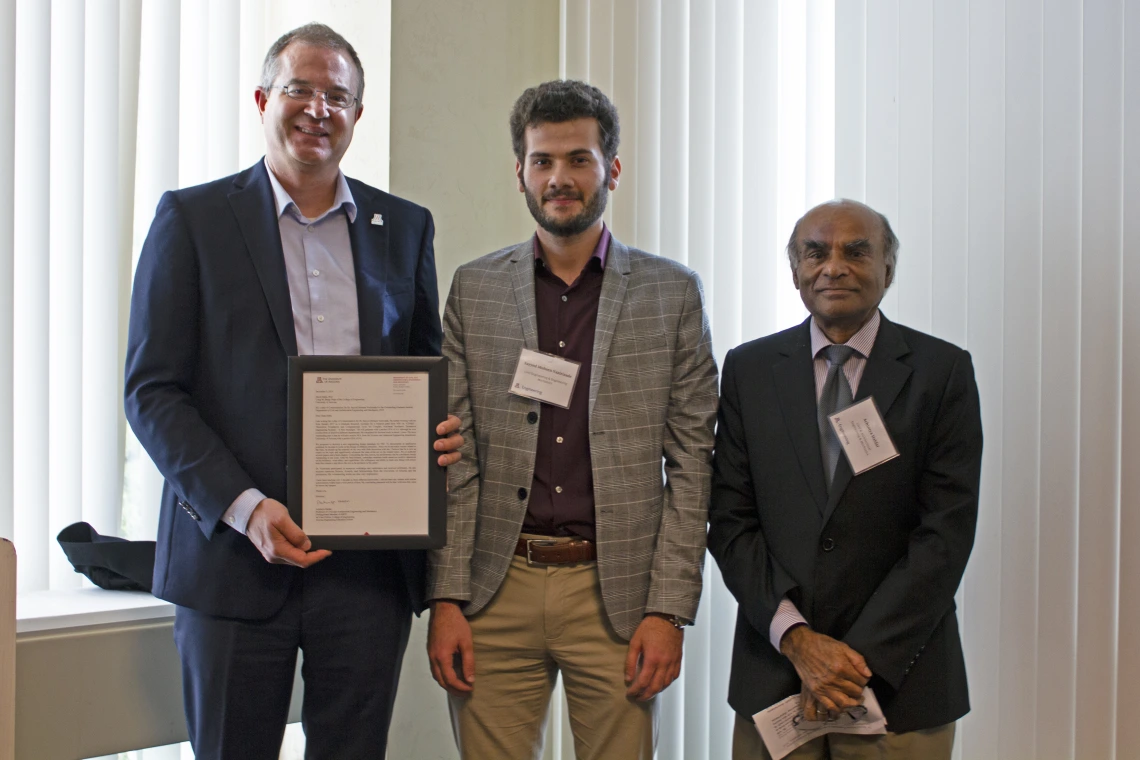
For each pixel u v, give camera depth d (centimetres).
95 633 240
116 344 289
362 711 198
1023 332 232
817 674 182
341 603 194
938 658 189
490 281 215
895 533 192
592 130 200
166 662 251
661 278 211
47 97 273
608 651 201
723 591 279
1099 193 222
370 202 214
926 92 246
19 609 244
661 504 205
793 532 194
